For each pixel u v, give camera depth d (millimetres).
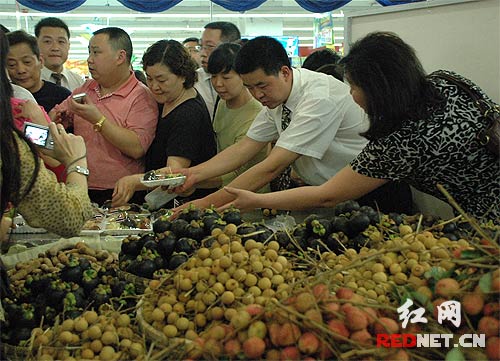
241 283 1237
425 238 1322
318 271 1252
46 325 1438
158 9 6027
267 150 3174
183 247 1605
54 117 3373
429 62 2766
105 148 3254
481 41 2572
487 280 978
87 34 8516
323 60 3008
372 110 1780
